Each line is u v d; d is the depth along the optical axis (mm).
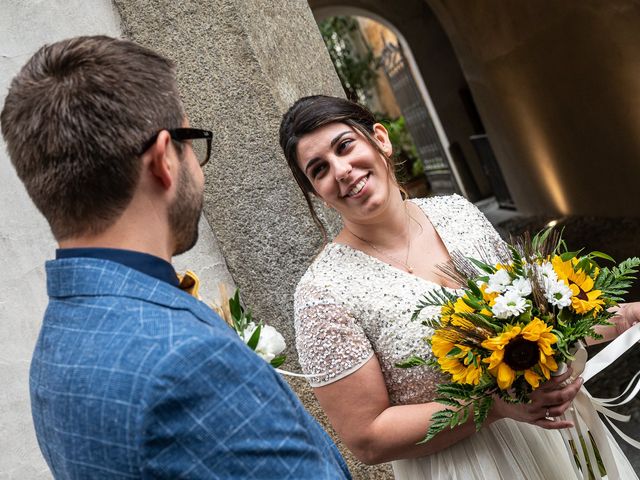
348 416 2059
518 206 11656
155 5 2791
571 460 2209
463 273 2062
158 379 1120
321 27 16734
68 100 1246
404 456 2070
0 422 2561
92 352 1173
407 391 2119
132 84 1277
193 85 2816
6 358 2574
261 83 2770
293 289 2846
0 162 2588
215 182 2871
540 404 1958
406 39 13523
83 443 1146
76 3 2730
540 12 8117
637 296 6004
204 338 1166
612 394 4602
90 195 1255
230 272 2945
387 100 19875
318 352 2066
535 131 9695
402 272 2176
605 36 7238
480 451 2125
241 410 1150
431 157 15820
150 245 1293
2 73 2627
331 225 2852
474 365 1926
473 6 9664
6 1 2635
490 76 10258
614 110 7750
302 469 1176
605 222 8828
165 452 1110
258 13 2875
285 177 2785
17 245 2604
